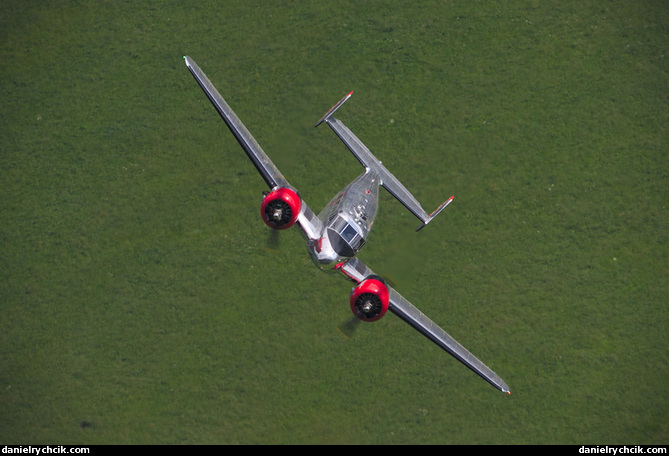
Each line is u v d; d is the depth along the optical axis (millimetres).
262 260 122812
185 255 123438
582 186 126000
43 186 129750
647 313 118062
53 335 119312
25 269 123750
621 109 130500
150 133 132625
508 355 117000
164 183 128750
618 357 116062
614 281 120188
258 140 130750
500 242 123188
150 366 117125
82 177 130000
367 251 122500
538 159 128000
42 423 114438
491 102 132125
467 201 125938
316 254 101750
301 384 115938
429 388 115500
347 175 127500
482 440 112750
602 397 114062
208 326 119125
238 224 125188
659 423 112062
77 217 127062
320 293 120688
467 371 116375
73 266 123562
